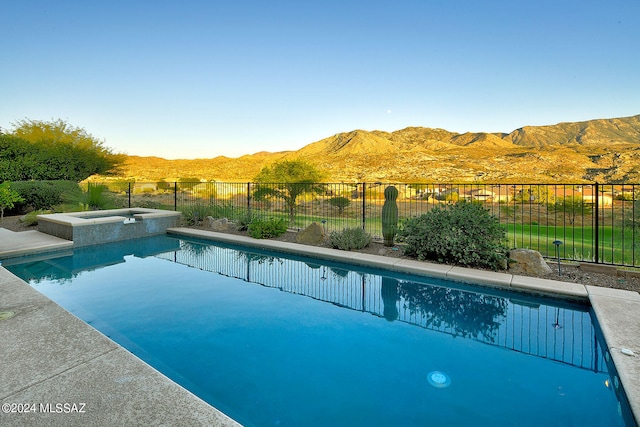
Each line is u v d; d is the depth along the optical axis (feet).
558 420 7.14
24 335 9.14
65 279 18.03
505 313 13.50
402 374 9.08
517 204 47.47
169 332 11.69
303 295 15.67
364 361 9.78
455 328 12.12
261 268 20.53
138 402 6.33
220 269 20.27
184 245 26.96
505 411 7.48
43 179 50.78
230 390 8.36
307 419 7.27
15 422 5.72
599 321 10.84
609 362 9.09
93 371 7.40
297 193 44.70
